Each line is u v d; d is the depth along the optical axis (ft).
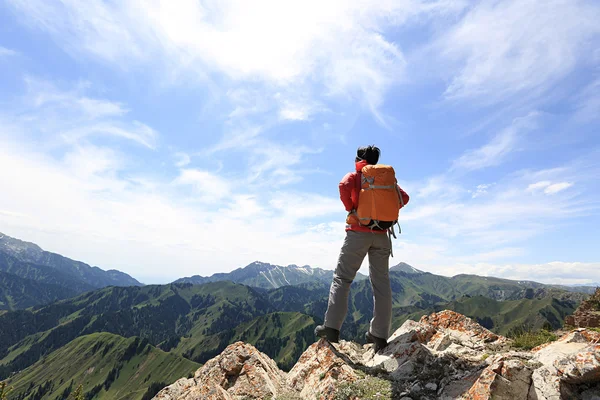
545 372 5.07
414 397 5.91
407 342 7.99
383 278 7.98
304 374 9.07
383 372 7.23
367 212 7.22
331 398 6.58
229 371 9.83
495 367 5.38
